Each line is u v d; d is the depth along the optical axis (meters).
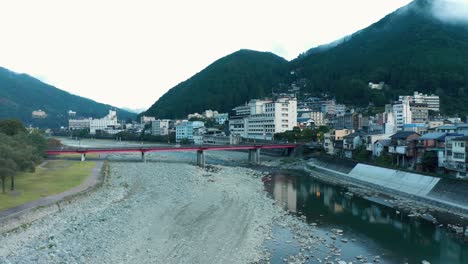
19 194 55.38
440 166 69.81
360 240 43.47
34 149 79.25
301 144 131.38
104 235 42.03
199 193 66.69
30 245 38.25
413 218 52.25
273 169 107.50
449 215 53.16
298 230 46.69
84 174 80.00
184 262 35.31
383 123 128.50
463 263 36.72
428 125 110.50
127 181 78.06
